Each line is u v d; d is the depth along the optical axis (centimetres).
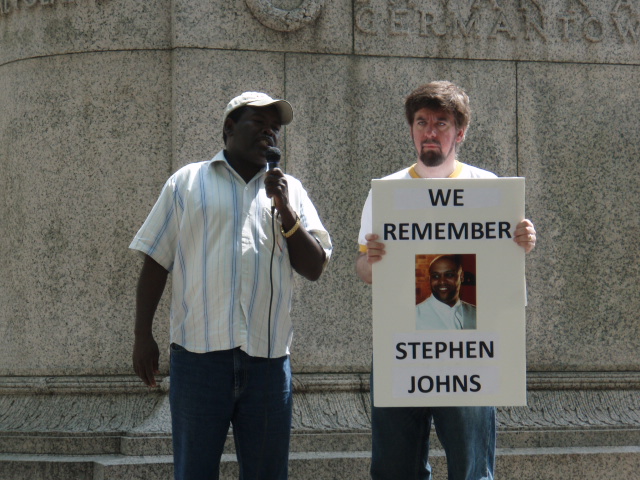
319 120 686
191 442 452
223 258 454
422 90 451
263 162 469
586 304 707
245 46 679
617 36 723
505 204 433
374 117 692
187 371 454
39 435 655
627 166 720
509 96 707
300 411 654
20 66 716
